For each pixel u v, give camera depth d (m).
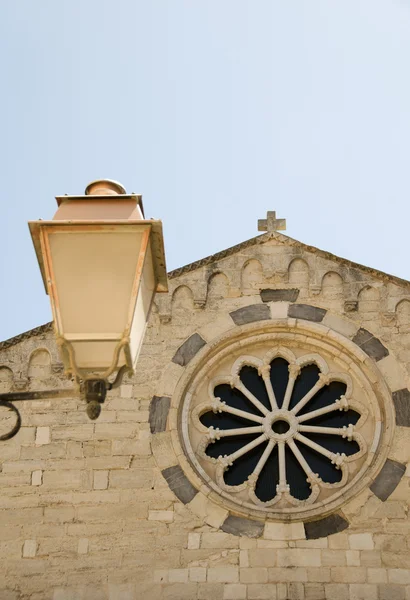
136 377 19.11
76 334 9.41
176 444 18.22
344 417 19.12
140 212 10.07
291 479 18.36
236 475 18.50
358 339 19.45
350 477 18.00
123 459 18.08
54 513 17.50
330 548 16.81
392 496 17.38
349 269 20.39
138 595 16.53
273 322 19.73
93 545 17.11
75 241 9.58
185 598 16.42
